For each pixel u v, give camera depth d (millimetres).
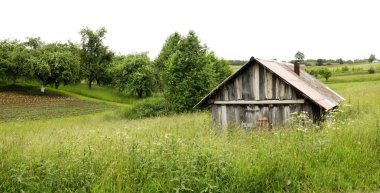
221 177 6645
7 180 6430
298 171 7258
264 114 16219
